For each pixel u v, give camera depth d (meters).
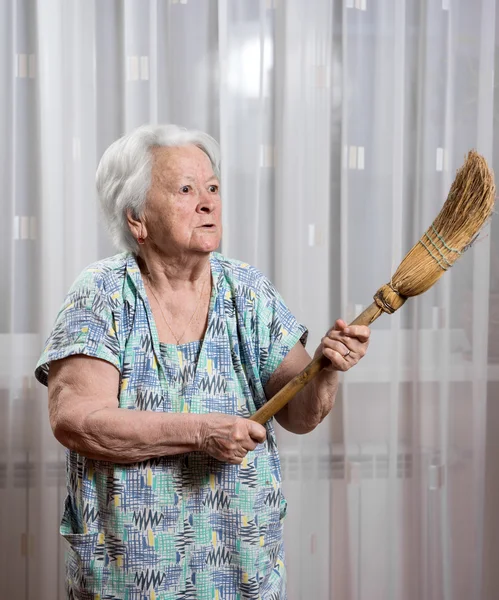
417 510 2.27
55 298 2.10
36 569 2.14
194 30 2.09
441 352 2.22
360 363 2.21
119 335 1.29
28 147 2.09
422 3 2.16
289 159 2.12
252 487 1.31
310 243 2.15
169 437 1.21
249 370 1.34
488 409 2.28
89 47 2.08
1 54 2.05
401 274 1.26
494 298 2.25
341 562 2.24
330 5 2.11
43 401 2.11
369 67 2.15
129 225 1.31
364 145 2.16
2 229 2.08
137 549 1.28
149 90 2.09
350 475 2.23
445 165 2.19
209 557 1.30
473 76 2.19
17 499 2.14
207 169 1.30
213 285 1.34
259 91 2.12
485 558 2.29
